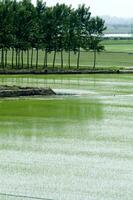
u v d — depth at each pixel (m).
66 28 153.38
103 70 141.50
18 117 71.94
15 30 145.75
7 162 50.62
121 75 135.12
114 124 67.81
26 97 91.75
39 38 148.62
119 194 43.31
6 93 91.56
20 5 150.75
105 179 46.47
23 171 48.19
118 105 83.19
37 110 77.75
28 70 135.75
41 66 150.50
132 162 51.03
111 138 60.12
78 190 44.06
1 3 146.25
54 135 61.31
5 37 143.12
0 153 53.53
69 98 90.88
